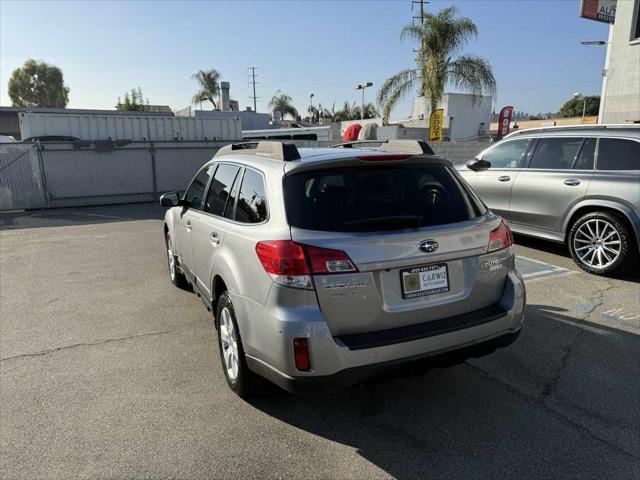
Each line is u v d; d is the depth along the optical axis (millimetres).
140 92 48719
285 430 3047
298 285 2654
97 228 10617
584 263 6352
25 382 3682
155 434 3012
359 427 3074
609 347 4148
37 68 64062
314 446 2891
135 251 8203
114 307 5363
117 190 15109
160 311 5215
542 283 5891
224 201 3818
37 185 13875
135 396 3465
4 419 3188
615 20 15180
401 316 2830
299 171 2986
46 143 13883
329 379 2658
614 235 6027
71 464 2740
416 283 2855
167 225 5875
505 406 3283
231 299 3182
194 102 51938
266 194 3070
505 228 3316
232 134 16984
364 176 3057
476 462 2732
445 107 36062
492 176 7562
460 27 22828
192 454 2822
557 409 3244
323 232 2744
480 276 3082
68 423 3135
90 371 3854
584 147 6500
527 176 7047
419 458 2773
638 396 3395
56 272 6879
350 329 2740
